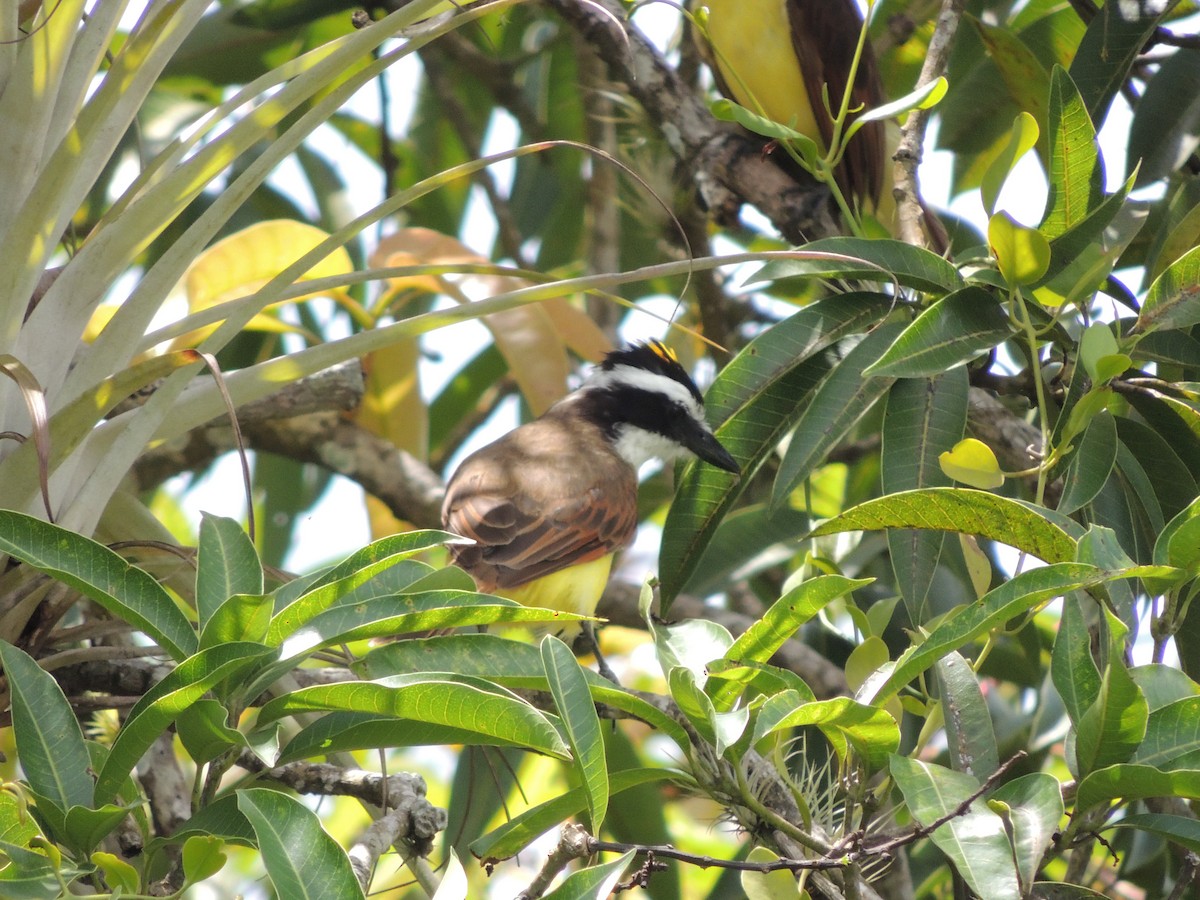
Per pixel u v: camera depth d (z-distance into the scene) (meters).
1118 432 7.23
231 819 4.70
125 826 6.06
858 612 6.45
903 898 8.06
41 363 5.82
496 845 5.46
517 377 11.23
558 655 4.71
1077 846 5.29
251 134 5.79
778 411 7.90
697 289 12.34
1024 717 10.16
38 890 4.34
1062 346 7.36
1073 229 6.83
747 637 5.20
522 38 15.02
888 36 12.45
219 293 10.09
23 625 5.99
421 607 4.92
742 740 5.07
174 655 4.78
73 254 6.73
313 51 6.05
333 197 13.33
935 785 4.97
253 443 11.76
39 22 5.78
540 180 15.11
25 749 4.65
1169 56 9.50
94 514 5.59
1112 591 6.14
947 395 7.35
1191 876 5.84
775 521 11.28
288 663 4.81
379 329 5.91
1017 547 5.56
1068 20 11.02
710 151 11.30
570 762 4.75
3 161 5.89
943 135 11.23
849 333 7.74
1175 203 8.47
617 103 13.21
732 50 12.52
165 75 13.39
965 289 6.76
